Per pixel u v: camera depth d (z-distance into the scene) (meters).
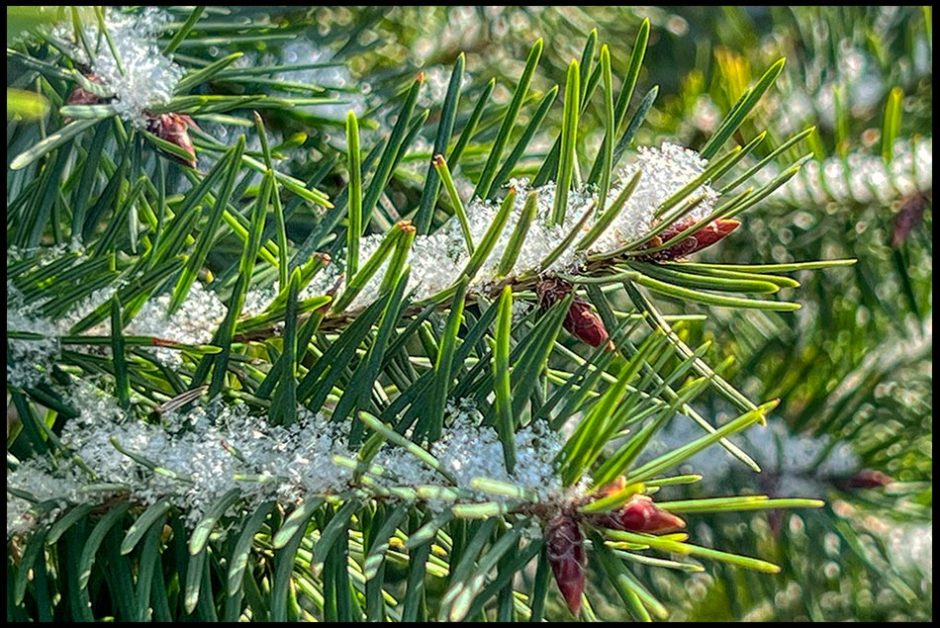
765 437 0.46
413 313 0.30
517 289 0.30
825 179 0.43
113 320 0.29
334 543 0.29
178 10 0.37
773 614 0.50
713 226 0.29
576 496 0.28
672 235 0.29
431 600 0.44
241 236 0.31
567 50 0.52
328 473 0.29
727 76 0.47
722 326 0.46
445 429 0.29
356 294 0.29
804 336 0.46
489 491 0.27
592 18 0.54
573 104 0.29
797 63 0.49
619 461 0.27
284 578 0.28
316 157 0.38
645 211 0.29
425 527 0.27
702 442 0.27
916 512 0.45
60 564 0.30
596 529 0.28
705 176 0.28
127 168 0.33
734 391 0.29
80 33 0.32
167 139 0.33
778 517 0.45
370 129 0.38
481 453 0.28
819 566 0.48
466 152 0.38
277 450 0.29
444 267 0.30
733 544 0.47
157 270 0.30
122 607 0.29
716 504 0.27
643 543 0.27
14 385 0.30
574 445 0.28
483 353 0.30
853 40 0.49
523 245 0.29
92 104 0.33
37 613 0.30
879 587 0.49
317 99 0.35
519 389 0.28
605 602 0.47
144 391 0.31
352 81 0.42
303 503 0.28
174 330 0.30
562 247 0.29
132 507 0.29
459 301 0.28
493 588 0.28
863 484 0.45
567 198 0.29
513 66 0.50
